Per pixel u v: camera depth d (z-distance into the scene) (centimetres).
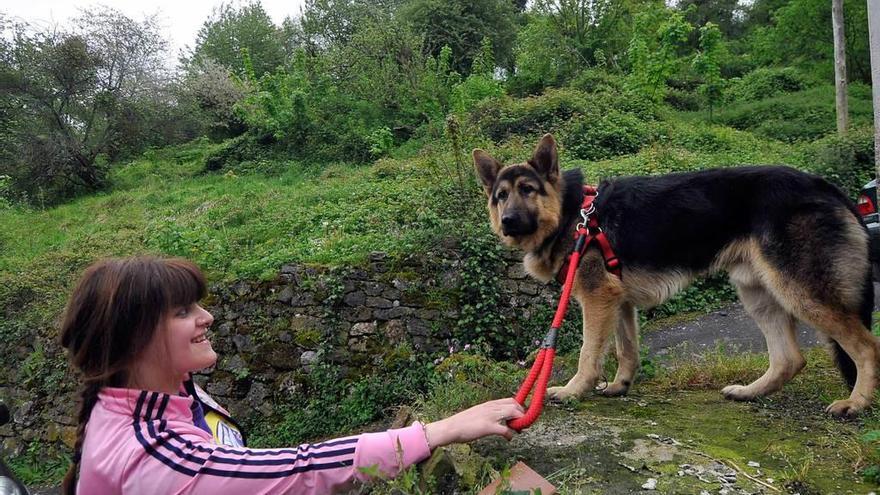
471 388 376
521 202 404
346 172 1745
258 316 842
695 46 3597
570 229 396
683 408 362
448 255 830
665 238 371
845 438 300
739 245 363
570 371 523
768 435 310
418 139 1980
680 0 4266
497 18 3173
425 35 2603
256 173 2006
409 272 821
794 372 370
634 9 2825
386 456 155
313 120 2134
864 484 253
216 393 832
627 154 1412
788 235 339
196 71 2948
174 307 160
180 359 161
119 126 2433
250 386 824
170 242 1023
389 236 898
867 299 338
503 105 1688
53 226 1711
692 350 663
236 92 2848
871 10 431
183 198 1758
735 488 251
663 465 272
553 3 2811
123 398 151
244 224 1234
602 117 1564
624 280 381
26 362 1006
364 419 755
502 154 1211
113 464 141
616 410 358
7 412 277
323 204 1238
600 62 2608
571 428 321
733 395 379
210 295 864
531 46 2633
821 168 1182
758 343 652
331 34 3494
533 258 416
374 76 2262
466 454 261
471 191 912
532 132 1562
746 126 2047
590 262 382
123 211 1719
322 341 808
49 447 951
